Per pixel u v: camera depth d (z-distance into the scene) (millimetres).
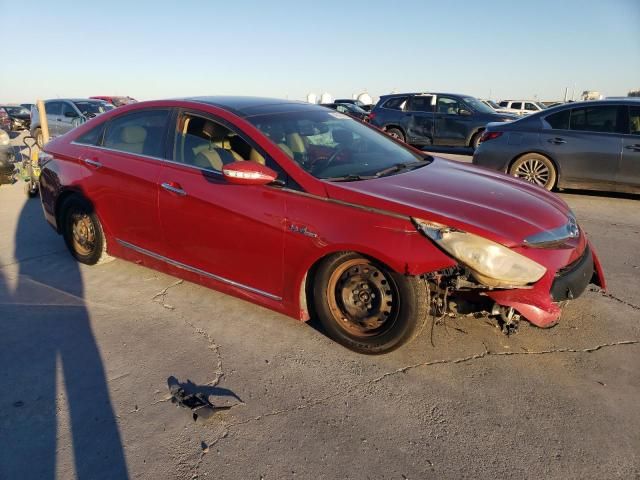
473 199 3002
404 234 2730
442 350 3146
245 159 3375
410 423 2508
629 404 2619
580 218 6324
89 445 2385
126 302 3889
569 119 7484
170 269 3871
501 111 14023
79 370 2994
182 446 2371
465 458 2277
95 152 4273
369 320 3000
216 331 3434
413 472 2203
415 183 3209
